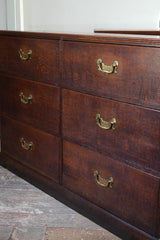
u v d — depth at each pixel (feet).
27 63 5.67
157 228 4.27
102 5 6.61
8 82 6.27
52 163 5.74
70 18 7.20
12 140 6.61
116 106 4.40
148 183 4.25
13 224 5.04
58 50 5.01
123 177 4.56
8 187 6.15
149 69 3.92
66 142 5.34
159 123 3.95
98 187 4.99
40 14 7.73
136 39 3.95
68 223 5.11
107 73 4.37
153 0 5.86
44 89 5.47
